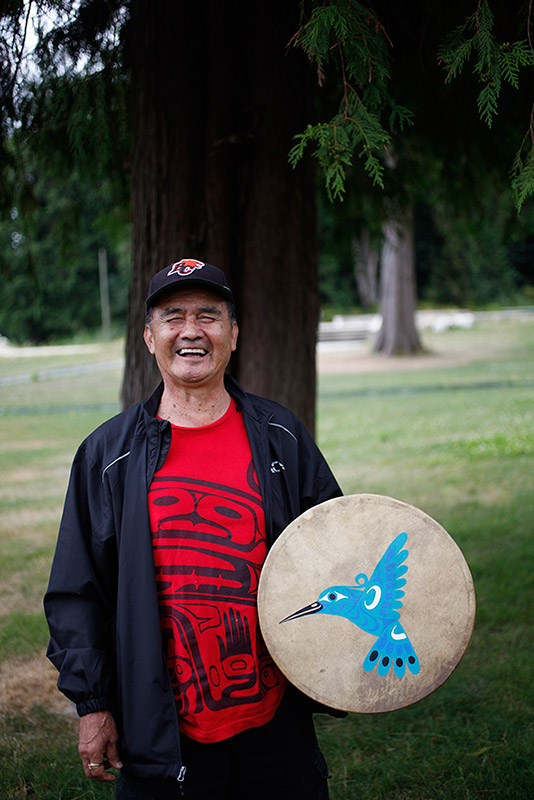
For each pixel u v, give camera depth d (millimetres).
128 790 1875
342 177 2184
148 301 1997
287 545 1912
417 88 3773
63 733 3271
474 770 2898
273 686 1947
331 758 3051
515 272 40969
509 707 3340
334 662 1888
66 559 1912
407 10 3395
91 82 3367
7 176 4082
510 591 4625
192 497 1897
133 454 1935
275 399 3654
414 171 5273
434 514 6422
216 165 3486
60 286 35531
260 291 3586
